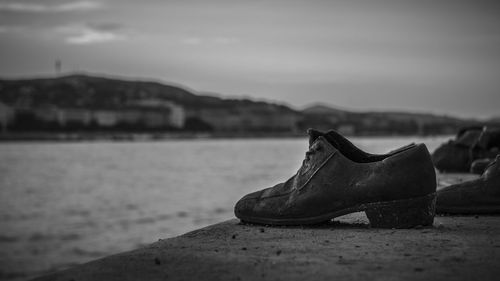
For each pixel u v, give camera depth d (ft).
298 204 3.39
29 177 148.25
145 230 72.33
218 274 2.25
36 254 73.51
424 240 2.91
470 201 3.88
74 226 84.84
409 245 2.77
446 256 2.52
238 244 2.84
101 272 2.30
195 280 2.18
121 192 112.06
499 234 3.09
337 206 3.37
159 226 73.26
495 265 2.35
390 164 3.31
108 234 74.23
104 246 68.90
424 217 3.32
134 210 89.56
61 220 90.84
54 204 105.91
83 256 66.39
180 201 94.27
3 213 100.83
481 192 3.88
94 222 84.64
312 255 2.56
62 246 74.69
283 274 2.24
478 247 2.72
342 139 3.55
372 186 3.32
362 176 3.36
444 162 8.02
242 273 2.26
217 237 3.04
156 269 2.34
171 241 2.92
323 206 3.37
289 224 3.42
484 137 7.86
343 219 3.74
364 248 2.71
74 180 138.10
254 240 2.95
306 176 3.45
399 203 3.29
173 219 76.89
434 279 2.15
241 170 144.46
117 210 91.56
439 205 3.93
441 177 6.83
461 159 7.91
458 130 8.41
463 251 2.63
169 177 132.05
